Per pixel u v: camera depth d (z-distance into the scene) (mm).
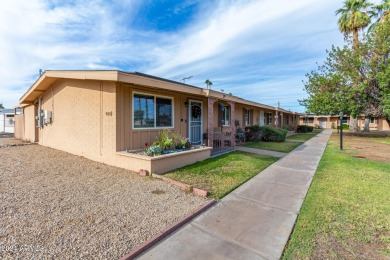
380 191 3898
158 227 2584
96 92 6238
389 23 12852
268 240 2398
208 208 3256
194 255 2125
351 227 2662
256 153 8227
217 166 5832
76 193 3668
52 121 8594
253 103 13406
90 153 6512
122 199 3453
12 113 19375
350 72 13914
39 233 2373
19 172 4887
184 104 8352
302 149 9617
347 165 6105
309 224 2732
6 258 1944
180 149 6418
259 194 3850
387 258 2086
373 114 14367
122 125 5848
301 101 17516
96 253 2059
